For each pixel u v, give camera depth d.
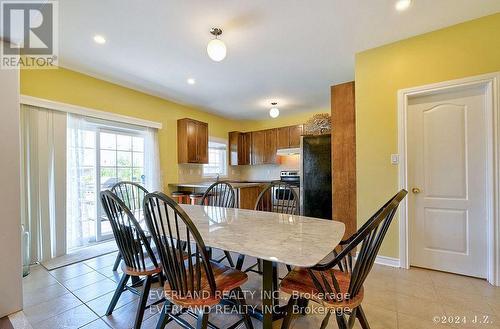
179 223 1.71
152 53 2.75
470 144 2.34
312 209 3.42
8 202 1.76
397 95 2.56
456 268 2.39
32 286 2.21
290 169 5.85
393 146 2.59
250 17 2.13
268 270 1.23
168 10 2.01
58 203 2.97
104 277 2.40
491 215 2.20
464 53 2.25
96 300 1.98
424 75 2.43
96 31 2.30
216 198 3.23
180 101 4.67
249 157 6.22
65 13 2.00
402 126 2.53
